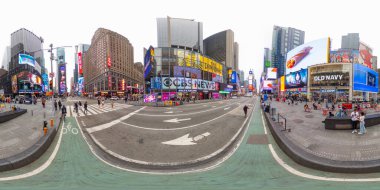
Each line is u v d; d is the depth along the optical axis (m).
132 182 5.77
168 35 143.62
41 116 20.12
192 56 66.19
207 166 7.11
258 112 25.14
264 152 8.45
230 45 193.25
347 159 6.84
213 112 25.06
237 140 10.63
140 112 25.45
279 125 13.36
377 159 6.50
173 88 59.19
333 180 5.58
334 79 53.78
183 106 36.75
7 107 32.19
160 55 59.09
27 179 6.07
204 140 10.78
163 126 15.02
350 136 10.07
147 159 7.95
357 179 5.59
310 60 68.00
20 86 96.88
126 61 133.00
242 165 7.04
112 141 10.70
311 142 9.12
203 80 72.56
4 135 11.38
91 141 10.80
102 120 18.33
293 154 7.45
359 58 76.81
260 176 6.03
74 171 6.71
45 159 7.92
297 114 20.77
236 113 23.83
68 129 14.03
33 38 84.25
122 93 116.56
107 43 111.25
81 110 28.56
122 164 7.46
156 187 5.38
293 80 72.88
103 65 115.94
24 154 7.64
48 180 5.98
